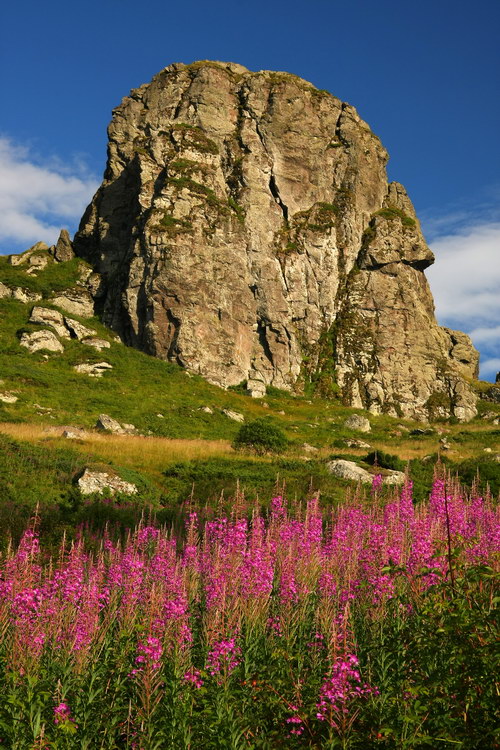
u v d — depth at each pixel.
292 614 8.22
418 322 82.75
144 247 71.19
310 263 80.50
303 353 77.62
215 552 8.71
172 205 73.25
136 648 7.11
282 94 85.38
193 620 8.05
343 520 11.04
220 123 83.06
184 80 85.88
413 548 7.71
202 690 6.48
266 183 81.00
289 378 74.31
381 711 6.07
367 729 6.07
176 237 70.25
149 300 69.12
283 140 83.75
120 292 73.62
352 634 6.66
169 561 9.24
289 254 78.94
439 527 8.30
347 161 88.81
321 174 85.81
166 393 58.72
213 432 49.19
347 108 91.62
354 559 9.20
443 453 44.00
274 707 6.58
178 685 6.44
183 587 8.16
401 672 6.54
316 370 76.94
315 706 5.92
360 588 8.28
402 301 83.06
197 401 58.28
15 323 66.12
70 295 76.38
